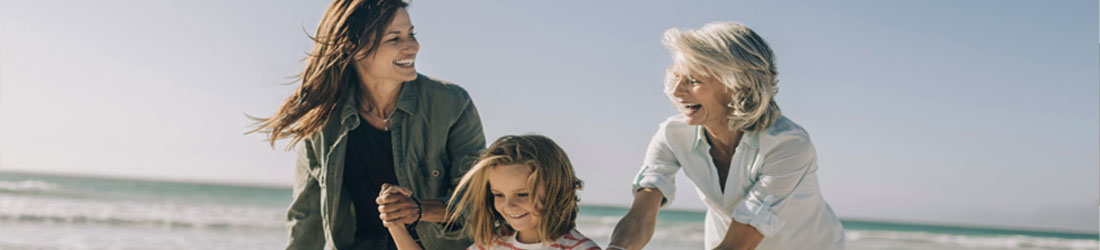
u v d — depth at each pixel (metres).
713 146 2.43
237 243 15.02
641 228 2.31
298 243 2.63
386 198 2.08
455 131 2.60
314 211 2.63
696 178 2.47
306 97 2.37
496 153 1.92
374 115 2.50
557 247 1.94
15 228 14.95
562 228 1.95
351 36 2.26
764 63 2.13
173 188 27.72
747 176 2.34
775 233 2.22
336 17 2.28
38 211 18.34
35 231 14.63
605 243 20.41
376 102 2.48
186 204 23.30
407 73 2.34
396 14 2.29
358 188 2.54
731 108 2.23
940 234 28.91
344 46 2.27
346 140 2.46
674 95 2.25
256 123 2.42
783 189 2.22
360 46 2.26
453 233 2.47
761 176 2.28
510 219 1.93
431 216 2.17
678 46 2.17
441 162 2.57
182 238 15.15
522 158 1.88
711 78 2.17
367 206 2.56
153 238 14.86
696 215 28.27
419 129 2.53
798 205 2.27
